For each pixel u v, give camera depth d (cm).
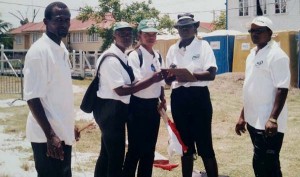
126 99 416
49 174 322
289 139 789
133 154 442
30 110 307
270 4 2541
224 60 1988
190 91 452
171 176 561
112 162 416
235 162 634
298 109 1187
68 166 335
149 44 441
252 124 408
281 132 395
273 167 399
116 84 401
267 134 382
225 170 591
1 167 611
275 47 388
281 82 377
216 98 1431
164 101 460
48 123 306
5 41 5359
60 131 321
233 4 2698
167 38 2402
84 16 3142
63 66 321
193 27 453
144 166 452
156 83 440
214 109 1190
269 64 383
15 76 2367
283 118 395
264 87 391
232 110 1173
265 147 395
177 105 461
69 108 329
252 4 2611
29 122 324
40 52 306
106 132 414
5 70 2473
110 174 417
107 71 404
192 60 450
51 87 316
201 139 457
